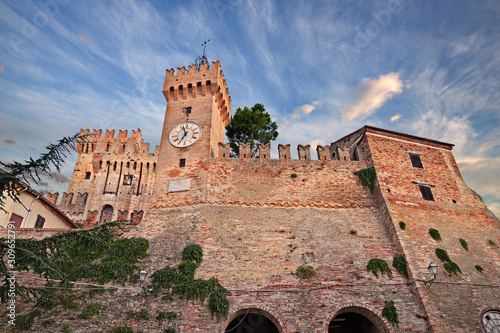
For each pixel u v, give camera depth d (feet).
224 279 82.33
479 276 86.07
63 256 61.11
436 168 111.75
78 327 72.13
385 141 113.50
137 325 73.26
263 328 95.25
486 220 102.01
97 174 184.03
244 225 93.71
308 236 92.17
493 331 76.69
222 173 105.19
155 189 105.50
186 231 92.43
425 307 77.36
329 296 79.82
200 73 128.47
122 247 87.04
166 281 79.87
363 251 88.84
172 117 121.90
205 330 73.20
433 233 92.99
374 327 87.25
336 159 116.67
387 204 97.09
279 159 109.50
